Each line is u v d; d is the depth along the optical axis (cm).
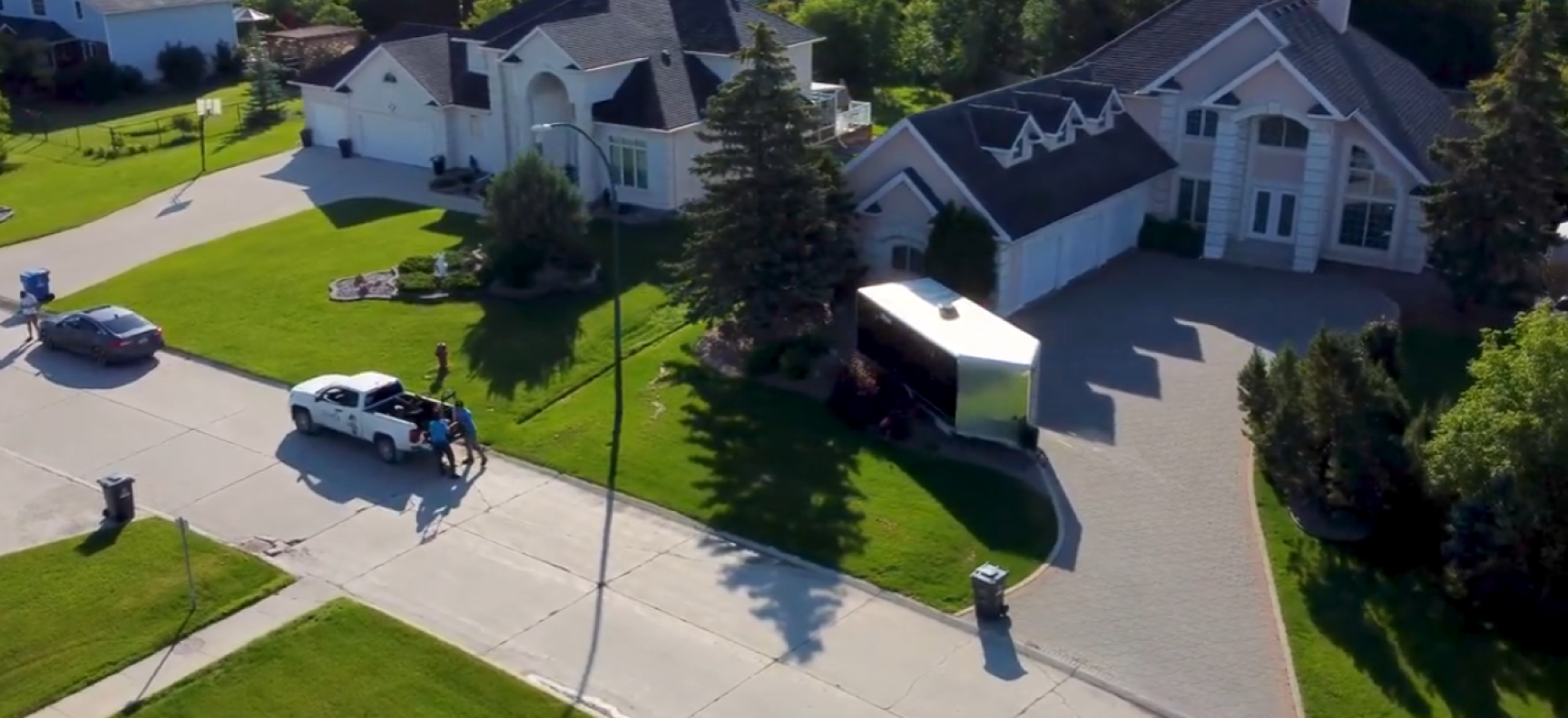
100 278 4791
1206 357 3947
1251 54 4709
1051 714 2431
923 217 4219
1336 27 5050
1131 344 4044
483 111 5659
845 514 3105
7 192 5925
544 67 5297
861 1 7356
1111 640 2647
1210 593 2795
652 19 5625
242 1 9175
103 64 7719
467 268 4534
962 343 3406
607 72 5272
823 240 3900
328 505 3206
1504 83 4019
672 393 3741
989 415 3356
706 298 3872
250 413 3709
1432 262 4238
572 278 4488
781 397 3694
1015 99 4659
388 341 4109
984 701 2470
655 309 4303
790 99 3753
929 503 3148
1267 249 4781
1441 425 2800
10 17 8125
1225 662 2572
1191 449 3394
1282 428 3055
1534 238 4059
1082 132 4716
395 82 5916
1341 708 2419
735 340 3997
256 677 2547
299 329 4228
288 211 5441
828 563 2925
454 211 5338
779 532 3044
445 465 3331
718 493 3216
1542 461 2606
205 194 5731
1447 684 2481
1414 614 2688
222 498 3241
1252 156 4741
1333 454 2992
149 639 2666
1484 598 2653
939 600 2786
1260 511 3094
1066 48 6800
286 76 7812
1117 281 4575
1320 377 3006
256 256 4884
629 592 2838
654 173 5222
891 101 7469
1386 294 4444
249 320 4319
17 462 3438
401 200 5516
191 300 4491
